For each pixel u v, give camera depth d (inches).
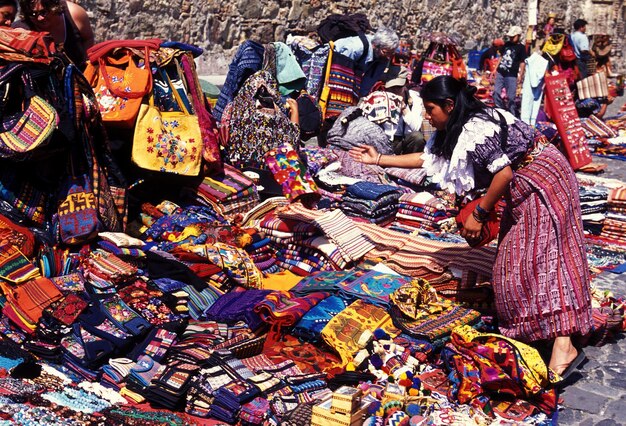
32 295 176.9
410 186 317.7
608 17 931.3
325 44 345.7
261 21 476.4
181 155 235.6
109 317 171.3
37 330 169.8
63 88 198.5
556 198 171.2
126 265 190.2
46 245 194.9
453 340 172.2
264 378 158.6
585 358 191.9
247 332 179.2
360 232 227.3
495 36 772.6
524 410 161.6
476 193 178.5
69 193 201.5
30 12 214.4
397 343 178.4
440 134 178.2
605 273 255.0
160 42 244.7
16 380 154.7
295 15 499.2
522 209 174.2
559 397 171.8
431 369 176.1
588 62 604.4
